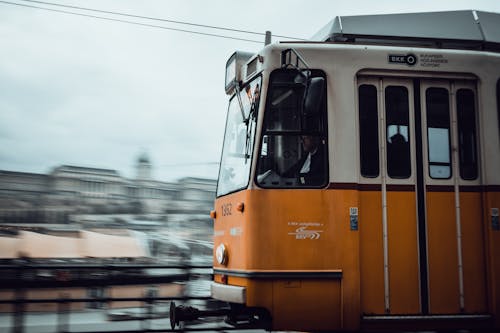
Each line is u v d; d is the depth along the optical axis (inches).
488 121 260.4
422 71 256.7
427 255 249.1
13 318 354.9
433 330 245.9
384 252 245.8
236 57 279.1
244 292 236.7
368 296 243.1
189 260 529.3
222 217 275.4
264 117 244.1
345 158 245.0
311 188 241.6
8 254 445.7
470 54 262.2
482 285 253.3
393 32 274.1
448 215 253.3
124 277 388.2
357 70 251.8
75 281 327.6
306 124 244.8
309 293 236.4
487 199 255.8
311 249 238.5
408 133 254.5
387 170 250.4
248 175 244.7
